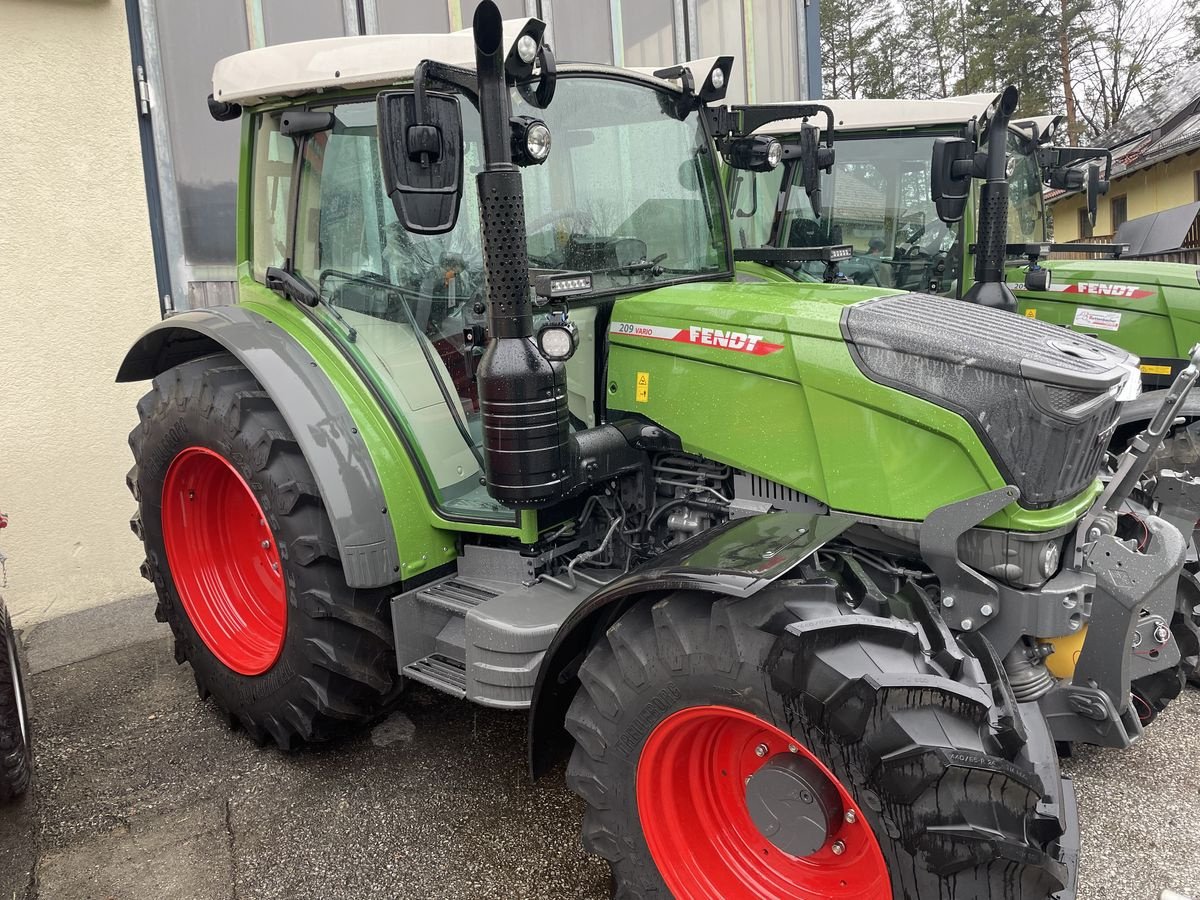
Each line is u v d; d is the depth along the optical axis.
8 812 2.89
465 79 2.12
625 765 2.09
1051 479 2.11
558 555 2.72
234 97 2.84
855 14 25.36
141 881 2.55
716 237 3.11
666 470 2.64
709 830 2.16
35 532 4.46
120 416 4.65
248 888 2.49
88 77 4.38
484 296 2.68
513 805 2.82
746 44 7.83
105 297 4.54
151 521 3.38
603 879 2.45
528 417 2.24
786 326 2.33
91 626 4.43
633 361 2.64
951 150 3.76
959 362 2.12
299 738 3.13
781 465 2.36
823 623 1.79
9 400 4.32
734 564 1.92
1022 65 22.36
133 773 3.11
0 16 4.11
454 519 2.74
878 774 1.71
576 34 6.66
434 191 1.97
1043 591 2.14
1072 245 5.39
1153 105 18.28
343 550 2.61
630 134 2.82
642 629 2.06
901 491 2.19
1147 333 5.35
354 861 2.58
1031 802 1.74
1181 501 3.07
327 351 2.87
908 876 1.72
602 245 2.72
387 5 5.68
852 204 4.97
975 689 1.79
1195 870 2.41
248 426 2.84
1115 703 2.16
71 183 4.39
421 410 2.80
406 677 2.96
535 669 2.39
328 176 2.81
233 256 5.16
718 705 1.91
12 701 2.80
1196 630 2.86
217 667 3.22
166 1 4.80
